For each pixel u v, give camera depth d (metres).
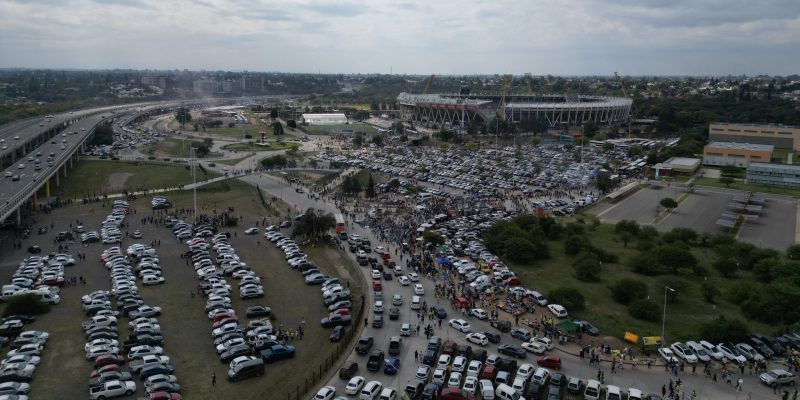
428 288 119.50
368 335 96.50
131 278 119.81
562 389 80.19
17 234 153.50
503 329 98.62
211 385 80.12
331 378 82.69
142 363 83.44
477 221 172.88
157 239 153.50
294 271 130.75
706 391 79.94
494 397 76.81
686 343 91.94
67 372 82.75
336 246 149.12
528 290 118.75
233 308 108.06
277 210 191.50
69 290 115.00
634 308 107.75
